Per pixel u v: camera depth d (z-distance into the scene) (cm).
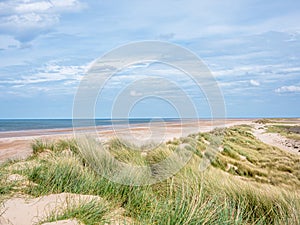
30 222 295
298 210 404
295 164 1104
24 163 528
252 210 416
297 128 2975
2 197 348
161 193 456
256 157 1170
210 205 352
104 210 330
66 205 336
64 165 465
